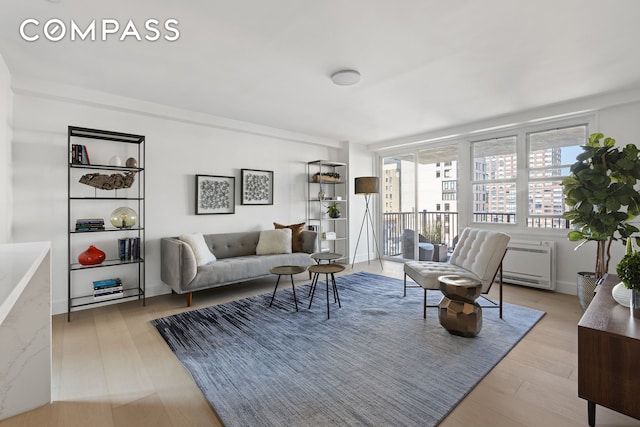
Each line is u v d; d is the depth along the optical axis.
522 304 3.37
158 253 3.83
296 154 5.36
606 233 2.80
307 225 5.50
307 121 4.41
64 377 1.96
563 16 1.94
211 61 2.56
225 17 1.96
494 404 1.68
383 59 2.53
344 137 5.46
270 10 1.89
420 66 2.65
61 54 2.43
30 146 3.01
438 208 5.41
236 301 3.49
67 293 3.20
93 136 3.36
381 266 5.46
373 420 1.55
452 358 2.17
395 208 6.06
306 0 1.79
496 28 2.08
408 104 3.65
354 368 2.04
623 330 1.47
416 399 1.71
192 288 3.32
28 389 1.64
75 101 3.19
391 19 1.98
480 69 2.71
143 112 3.58
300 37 2.20
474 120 4.33
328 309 2.98
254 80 2.96
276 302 3.45
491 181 4.59
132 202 3.64
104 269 3.43
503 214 4.46
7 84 2.68
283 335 2.57
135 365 2.11
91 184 3.20
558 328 2.71
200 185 4.18
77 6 1.84
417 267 3.26
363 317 2.97
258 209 4.86
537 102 3.58
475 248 3.21
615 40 2.23
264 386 1.84
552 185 4.02
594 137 3.02
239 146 4.62
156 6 1.85
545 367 2.06
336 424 1.52
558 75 2.83
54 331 2.68
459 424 1.53
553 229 3.98
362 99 3.49
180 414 1.62
